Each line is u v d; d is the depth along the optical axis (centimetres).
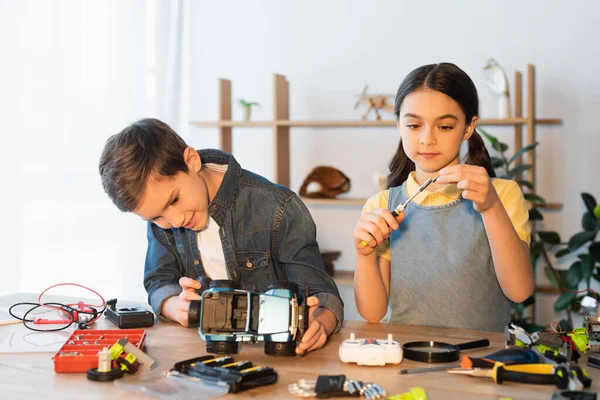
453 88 126
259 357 102
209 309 102
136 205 114
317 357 102
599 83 276
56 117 307
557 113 282
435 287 138
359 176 312
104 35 313
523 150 254
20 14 299
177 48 328
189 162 123
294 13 318
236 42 330
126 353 95
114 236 317
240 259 137
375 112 302
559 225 284
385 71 305
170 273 140
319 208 319
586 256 254
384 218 116
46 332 118
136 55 318
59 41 306
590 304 106
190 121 319
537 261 288
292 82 320
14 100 298
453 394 84
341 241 317
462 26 293
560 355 94
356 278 130
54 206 308
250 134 329
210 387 87
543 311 288
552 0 280
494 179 142
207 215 129
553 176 284
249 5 326
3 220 297
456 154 131
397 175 153
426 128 126
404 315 140
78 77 310
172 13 326
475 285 136
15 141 298
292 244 133
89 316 128
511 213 136
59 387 88
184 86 334
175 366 94
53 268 309
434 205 140
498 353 95
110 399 84
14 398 84
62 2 306
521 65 286
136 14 317
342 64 312
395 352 97
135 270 320
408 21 300
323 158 317
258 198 136
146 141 114
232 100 331
